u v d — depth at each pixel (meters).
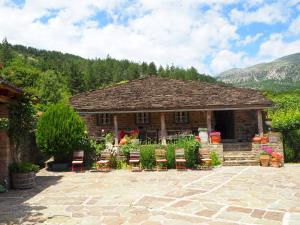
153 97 21.31
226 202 9.58
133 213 8.62
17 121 13.39
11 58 95.31
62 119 17.12
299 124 18.67
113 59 167.25
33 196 11.13
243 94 21.28
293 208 8.83
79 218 8.30
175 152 16.42
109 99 21.36
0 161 12.38
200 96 21.16
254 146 18.08
